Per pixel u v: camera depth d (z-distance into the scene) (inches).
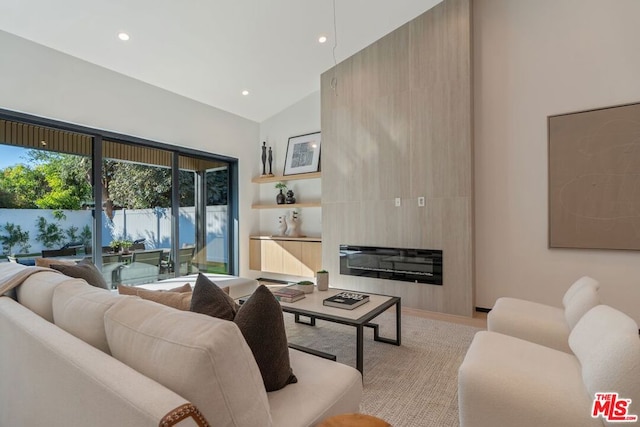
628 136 118.0
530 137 136.7
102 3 108.3
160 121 171.6
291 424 42.1
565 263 130.3
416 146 150.6
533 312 89.4
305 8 129.5
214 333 33.2
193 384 31.2
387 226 159.2
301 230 213.0
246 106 207.3
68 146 140.4
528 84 136.9
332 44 158.6
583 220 125.8
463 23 138.8
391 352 104.5
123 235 159.9
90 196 147.7
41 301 59.7
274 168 225.9
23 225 128.0
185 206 190.5
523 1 137.7
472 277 138.8
